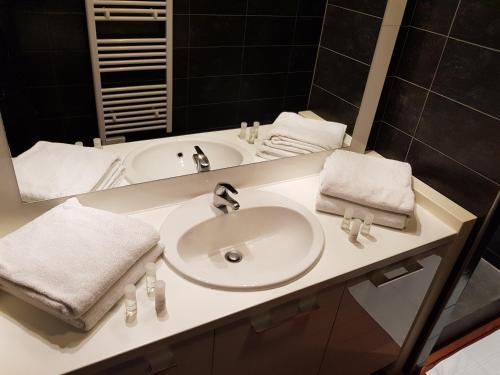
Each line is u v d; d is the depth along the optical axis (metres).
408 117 1.65
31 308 1.00
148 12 1.17
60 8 1.05
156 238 1.12
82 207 1.16
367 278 1.34
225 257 1.39
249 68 1.40
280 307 1.17
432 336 1.80
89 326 0.94
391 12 1.49
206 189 1.48
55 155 1.20
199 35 1.28
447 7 1.41
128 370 0.98
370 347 1.62
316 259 1.24
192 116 1.39
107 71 1.18
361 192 1.42
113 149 1.29
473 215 1.46
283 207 1.43
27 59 1.06
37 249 1.00
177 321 1.00
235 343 1.15
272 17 1.34
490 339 2.17
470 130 1.41
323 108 1.59
